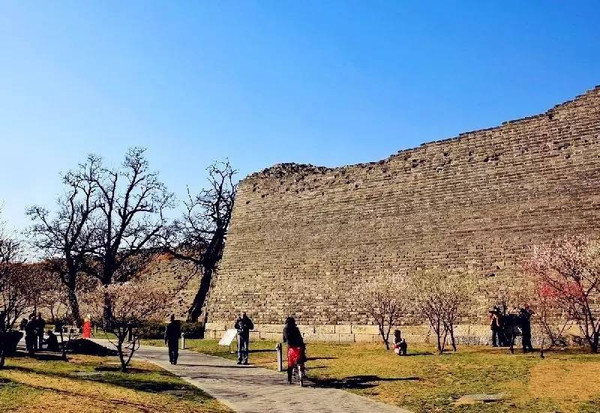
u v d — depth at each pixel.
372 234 37.97
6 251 32.31
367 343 33.34
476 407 14.05
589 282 24.72
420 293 29.31
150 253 54.59
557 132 32.81
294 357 19.11
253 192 46.66
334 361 24.83
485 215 33.53
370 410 14.30
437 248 34.41
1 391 14.07
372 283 33.22
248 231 45.03
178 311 52.66
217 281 44.41
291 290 39.69
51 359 23.94
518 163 33.62
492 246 32.22
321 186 42.75
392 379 19.05
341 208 40.69
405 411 14.16
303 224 42.16
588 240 26.80
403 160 39.16
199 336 43.59
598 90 32.06
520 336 27.61
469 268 32.41
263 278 41.75
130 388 16.59
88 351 27.66
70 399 13.60
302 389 17.89
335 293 37.34
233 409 14.41
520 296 28.75
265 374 21.80
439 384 17.55
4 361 20.44
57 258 51.88
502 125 35.22
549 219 30.97
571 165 31.53
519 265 30.52
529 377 17.44
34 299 32.16
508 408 13.72
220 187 54.88
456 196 35.38
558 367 18.77
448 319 27.42
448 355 24.20
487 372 18.86
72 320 41.31
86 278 56.47
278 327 39.12
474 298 30.80
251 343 36.12
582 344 25.91
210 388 17.88
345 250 38.62
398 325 32.84
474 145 36.00
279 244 42.47
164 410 13.47
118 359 25.72
